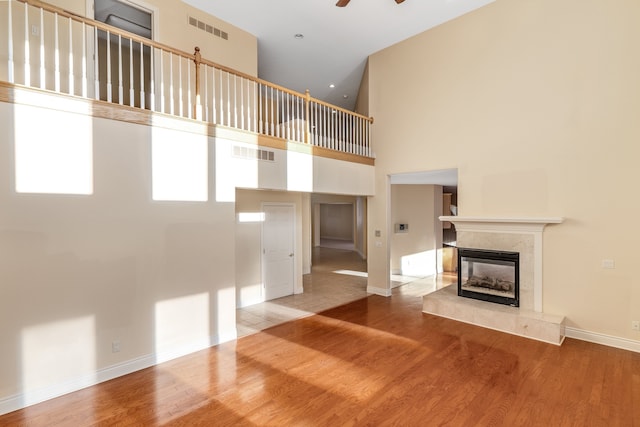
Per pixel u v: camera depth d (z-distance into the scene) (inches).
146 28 219.8
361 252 530.9
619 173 167.2
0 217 113.0
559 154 185.2
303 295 278.4
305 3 216.1
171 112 158.7
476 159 218.2
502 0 206.5
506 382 133.3
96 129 133.7
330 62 301.4
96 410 115.5
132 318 143.5
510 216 202.7
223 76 232.2
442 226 379.2
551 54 187.8
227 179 177.2
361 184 267.7
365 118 275.7
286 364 150.3
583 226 177.6
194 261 164.2
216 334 173.3
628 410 114.3
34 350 119.2
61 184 125.3
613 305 169.3
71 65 130.0
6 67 150.2
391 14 226.8
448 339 179.0
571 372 141.3
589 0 174.9
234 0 213.0
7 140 114.1
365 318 216.7
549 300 188.7
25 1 116.1
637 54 161.9
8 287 114.3
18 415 112.1
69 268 127.0
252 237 252.1
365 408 116.3
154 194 150.3
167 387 130.6
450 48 231.8
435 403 119.0
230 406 117.8
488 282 214.7
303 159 219.5
